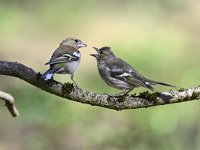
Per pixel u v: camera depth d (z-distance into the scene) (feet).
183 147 52.95
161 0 83.56
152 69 65.98
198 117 55.16
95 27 76.33
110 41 72.02
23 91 57.98
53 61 31.63
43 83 26.25
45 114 55.83
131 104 26.40
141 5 82.38
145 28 75.92
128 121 55.67
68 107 56.49
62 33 76.07
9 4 80.79
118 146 53.93
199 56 69.21
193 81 63.72
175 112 55.01
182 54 69.41
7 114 56.54
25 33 75.77
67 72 32.14
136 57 67.26
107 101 26.43
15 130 55.01
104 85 61.05
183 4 83.05
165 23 78.13
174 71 65.87
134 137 54.34
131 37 72.79
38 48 72.28
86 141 54.34
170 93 26.43
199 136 53.52
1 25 76.54
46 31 76.54
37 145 53.72
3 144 53.31
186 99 26.30
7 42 73.31
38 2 82.58
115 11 81.20
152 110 55.42
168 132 53.88
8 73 26.27
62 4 82.17
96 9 81.71
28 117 55.62
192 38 74.13
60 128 55.36
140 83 32.07
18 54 70.69
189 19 79.66
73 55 32.24
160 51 69.00
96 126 55.26
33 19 79.10
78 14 80.18
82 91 26.40
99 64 34.17
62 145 53.88
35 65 68.44
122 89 33.22
